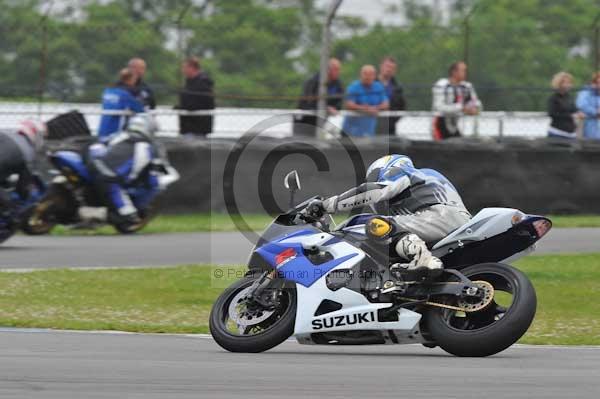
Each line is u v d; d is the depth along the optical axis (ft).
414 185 80.43
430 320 74.59
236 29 200.44
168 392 60.75
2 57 199.52
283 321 77.61
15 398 58.85
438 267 74.95
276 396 59.77
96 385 62.64
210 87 180.04
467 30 193.98
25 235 155.94
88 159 154.40
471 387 62.54
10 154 138.92
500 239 77.05
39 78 199.52
